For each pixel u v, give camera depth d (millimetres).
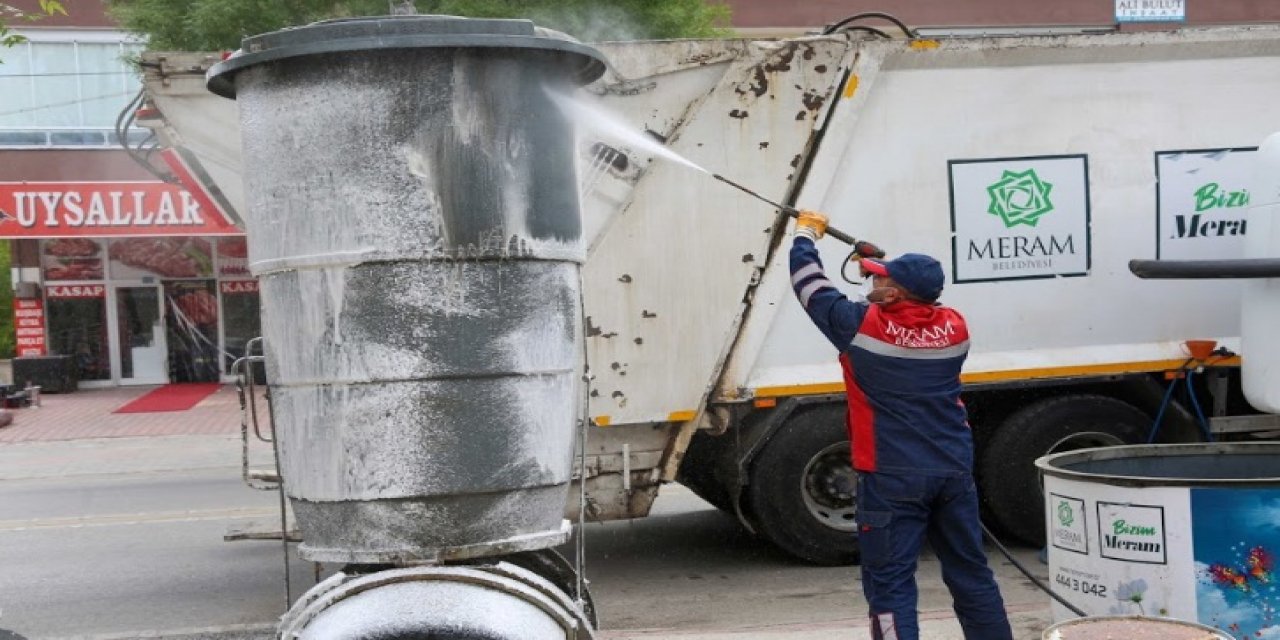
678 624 6215
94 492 12133
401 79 3393
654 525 9102
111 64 22422
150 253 24156
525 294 3500
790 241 6848
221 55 6430
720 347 6832
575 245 3662
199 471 13492
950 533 4539
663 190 6684
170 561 8398
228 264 24359
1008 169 7195
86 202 21594
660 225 6695
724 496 7676
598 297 6656
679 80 6684
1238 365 7406
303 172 3457
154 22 13109
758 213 6812
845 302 4535
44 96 22281
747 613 6434
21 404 20703
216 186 6605
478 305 3434
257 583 7637
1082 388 7492
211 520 10055
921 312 4492
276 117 3498
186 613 6926
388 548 3482
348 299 3428
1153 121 7344
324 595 3404
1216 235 7422
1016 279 7238
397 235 3396
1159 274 6723
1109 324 7355
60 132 22281
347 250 3416
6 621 6859
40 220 21516
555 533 3645
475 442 3439
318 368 3475
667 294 6734
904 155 7074
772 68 6766
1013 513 7371
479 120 3416
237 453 14812
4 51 22125
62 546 9102
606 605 6711
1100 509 4371
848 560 7359
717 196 6750
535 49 3461
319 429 3496
